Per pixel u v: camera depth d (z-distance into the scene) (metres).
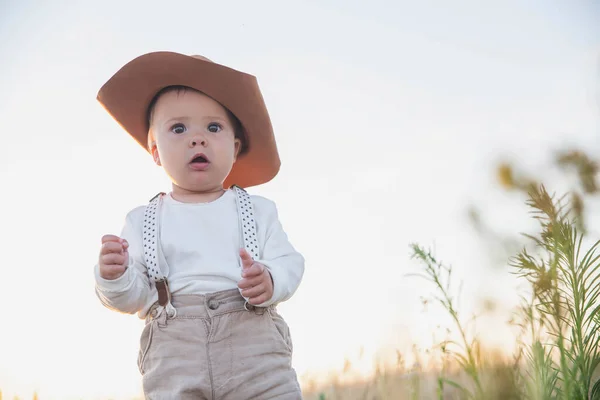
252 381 2.65
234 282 2.76
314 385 3.66
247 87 3.09
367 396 3.05
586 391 2.28
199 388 2.60
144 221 2.91
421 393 2.69
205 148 2.96
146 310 2.78
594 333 2.31
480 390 2.27
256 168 3.49
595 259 2.19
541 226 2.15
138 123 3.32
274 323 2.78
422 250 2.36
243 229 2.90
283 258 2.91
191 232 2.86
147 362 2.73
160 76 3.07
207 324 2.66
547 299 2.23
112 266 2.60
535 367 2.25
